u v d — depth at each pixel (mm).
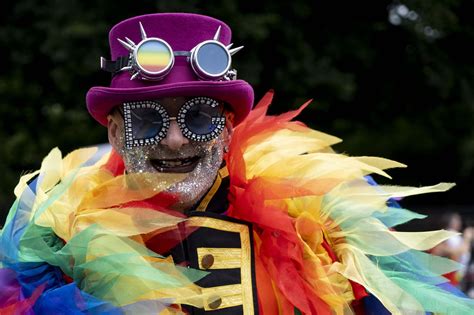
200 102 2162
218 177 2305
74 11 8367
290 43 8758
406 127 10141
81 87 8953
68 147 9219
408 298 2184
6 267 2125
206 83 2123
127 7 8305
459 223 5801
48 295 2033
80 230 2078
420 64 10148
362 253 2266
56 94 9453
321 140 2518
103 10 8305
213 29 2250
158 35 2207
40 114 9531
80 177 2266
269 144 2457
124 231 2066
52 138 9180
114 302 1989
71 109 9234
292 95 8930
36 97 9469
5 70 9492
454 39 10430
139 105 2150
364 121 10258
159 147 2164
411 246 2252
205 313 2131
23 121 9492
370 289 2168
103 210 2100
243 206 2291
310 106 8938
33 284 2098
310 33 9258
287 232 2234
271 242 2264
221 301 2146
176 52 2176
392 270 2334
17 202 2219
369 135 10008
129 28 2244
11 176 9055
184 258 2182
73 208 2174
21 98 9422
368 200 2320
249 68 8266
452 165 10633
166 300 2006
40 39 9156
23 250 2119
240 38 8227
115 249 2021
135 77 2158
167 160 2178
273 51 8797
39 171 2330
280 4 8773
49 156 2311
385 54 10055
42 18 8891
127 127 2158
